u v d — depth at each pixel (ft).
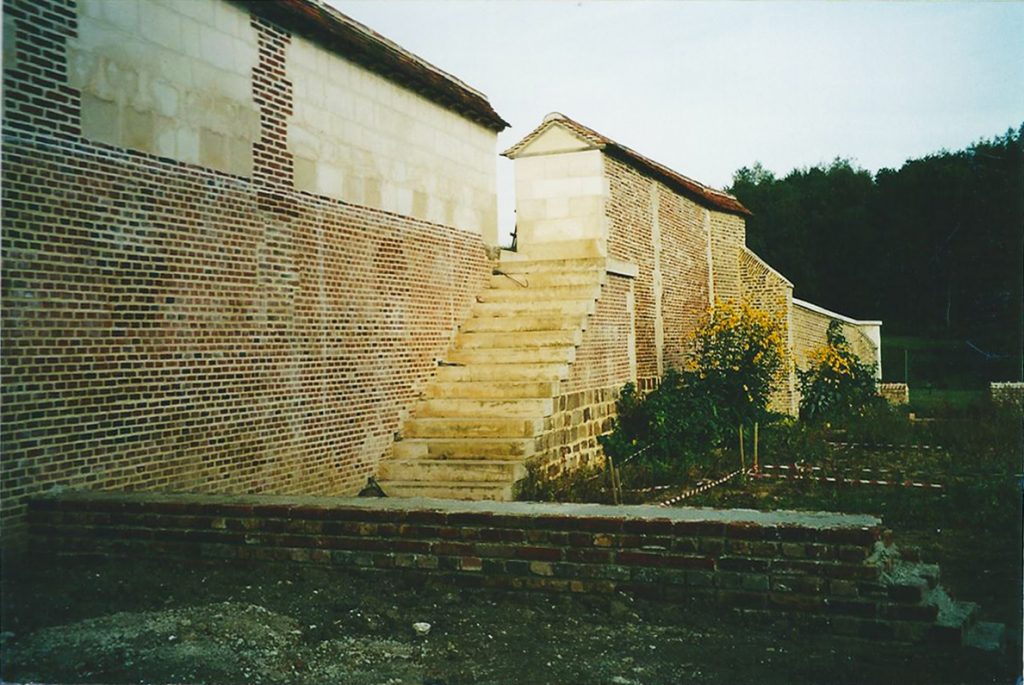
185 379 23.15
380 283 32.71
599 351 41.11
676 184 55.57
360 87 31.99
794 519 14.88
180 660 13.10
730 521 14.73
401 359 33.88
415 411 34.65
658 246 52.85
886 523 26.84
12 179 18.53
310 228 28.78
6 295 18.30
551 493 30.04
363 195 31.89
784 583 14.26
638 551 15.19
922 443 46.16
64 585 16.55
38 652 13.30
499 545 15.99
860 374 66.74
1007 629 14.76
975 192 116.47
